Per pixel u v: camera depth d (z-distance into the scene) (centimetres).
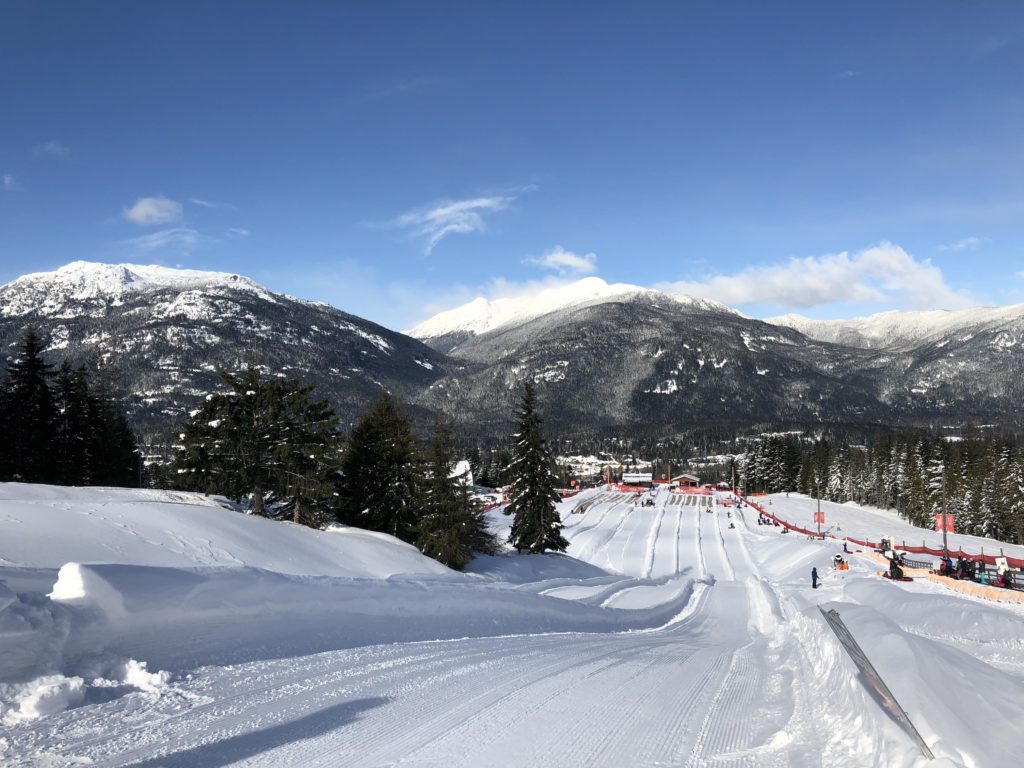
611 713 750
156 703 648
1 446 4350
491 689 823
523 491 5147
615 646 1397
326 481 3494
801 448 18750
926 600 2292
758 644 1562
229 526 2392
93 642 748
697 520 10019
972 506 9756
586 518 9850
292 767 527
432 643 1128
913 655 742
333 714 666
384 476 3756
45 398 4484
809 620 1368
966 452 11838
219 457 3409
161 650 784
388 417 3847
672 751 625
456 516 3791
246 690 716
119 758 521
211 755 539
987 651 1652
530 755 590
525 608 1755
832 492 14662
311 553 2505
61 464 4659
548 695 816
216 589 1023
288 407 3406
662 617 2447
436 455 3941
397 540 3366
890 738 560
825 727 692
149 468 6994
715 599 3169
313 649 941
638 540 8050
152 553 1872
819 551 6062
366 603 1295
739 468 17925
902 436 13375
